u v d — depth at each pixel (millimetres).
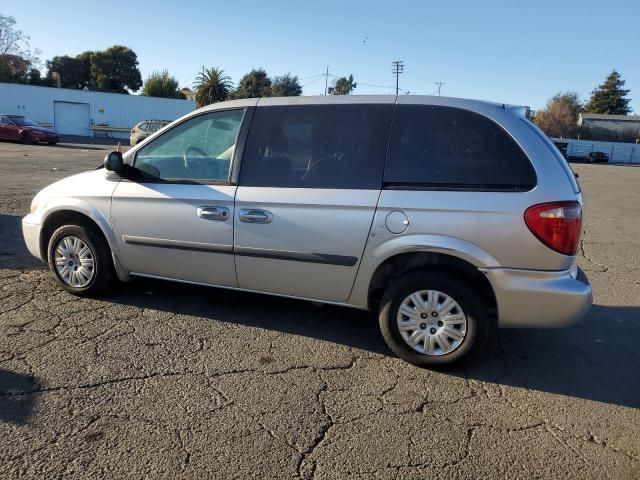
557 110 79188
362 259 3652
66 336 3867
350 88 70562
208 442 2736
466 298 3486
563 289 3314
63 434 2729
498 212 3340
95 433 2752
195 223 4074
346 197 3654
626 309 5211
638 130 76375
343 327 4320
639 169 42781
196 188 4090
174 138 4289
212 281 4203
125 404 3035
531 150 3404
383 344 4039
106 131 39906
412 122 3662
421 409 3174
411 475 2572
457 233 3406
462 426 3014
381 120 3729
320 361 3713
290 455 2668
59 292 4734
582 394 3471
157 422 2881
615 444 2916
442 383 3508
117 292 4789
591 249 8102
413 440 2854
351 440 2826
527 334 4449
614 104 88375
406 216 3508
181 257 4203
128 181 4344
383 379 3508
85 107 39094
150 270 4379
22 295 4625
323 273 3795
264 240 3881
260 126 4012
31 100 37438
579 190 3605
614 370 3840
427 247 3463
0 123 26797
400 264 3717
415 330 3643
